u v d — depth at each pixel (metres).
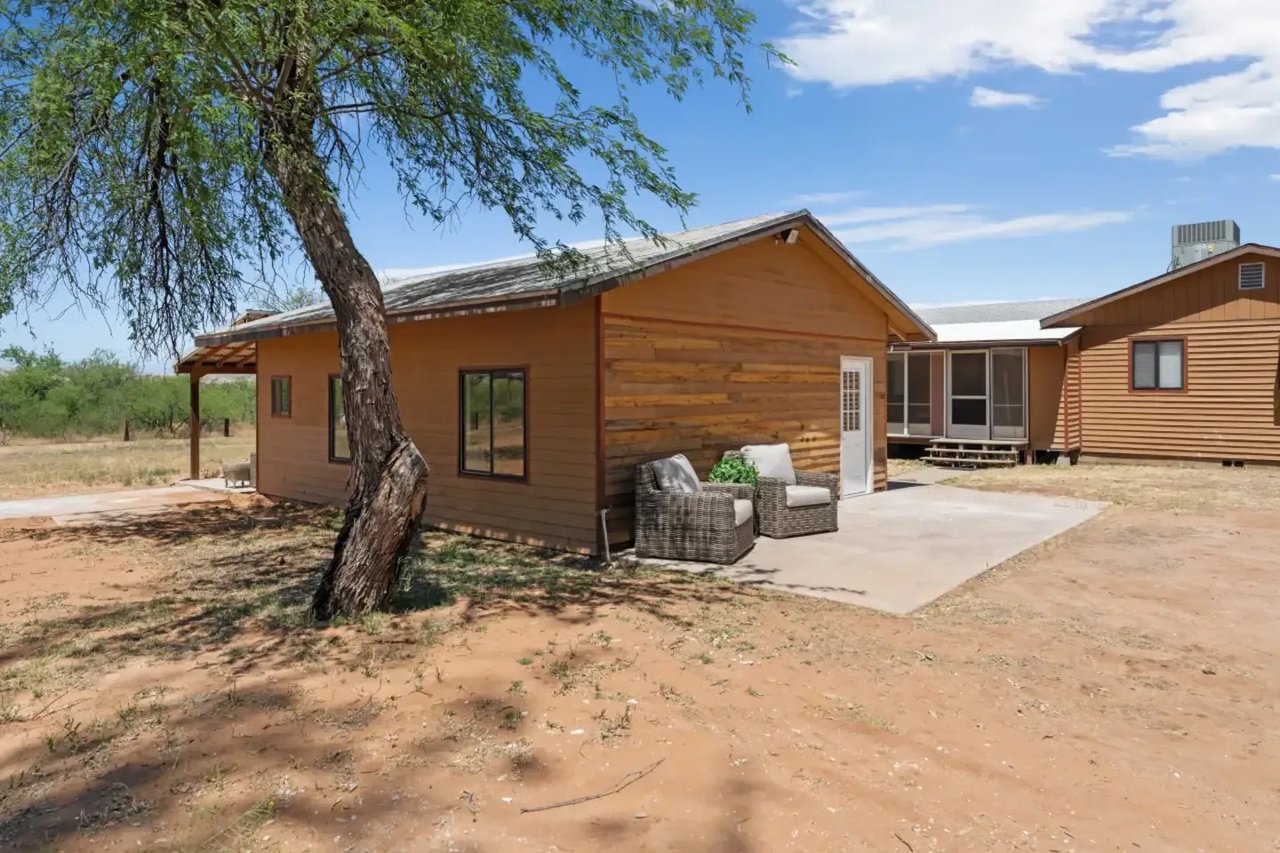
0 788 3.38
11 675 4.83
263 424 15.08
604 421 8.57
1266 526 10.33
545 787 3.43
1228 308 17.42
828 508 9.78
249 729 3.95
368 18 6.01
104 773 3.50
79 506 13.56
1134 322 18.64
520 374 9.44
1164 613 6.36
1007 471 17.83
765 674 4.88
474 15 6.34
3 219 7.20
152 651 5.28
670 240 9.80
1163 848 3.12
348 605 6.05
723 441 10.27
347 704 4.27
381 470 6.09
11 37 6.57
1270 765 3.84
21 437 30.23
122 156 6.85
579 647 5.28
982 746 3.98
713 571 7.77
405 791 3.37
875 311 13.74
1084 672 5.06
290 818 3.14
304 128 6.40
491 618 5.98
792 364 11.59
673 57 7.83
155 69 5.73
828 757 3.80
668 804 3.31
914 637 5.70
